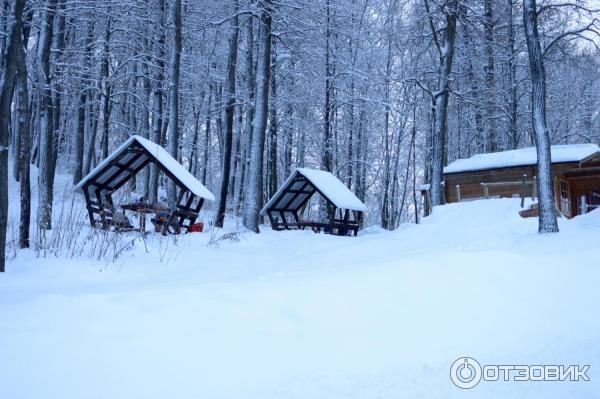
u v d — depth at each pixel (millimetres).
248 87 27719
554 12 22453
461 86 35781
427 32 29922
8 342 4859
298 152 40031
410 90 37562
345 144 38719
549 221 15344
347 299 6770
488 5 32438
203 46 32031
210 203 33844
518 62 36281
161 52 27734
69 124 37531
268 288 7316
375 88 35750
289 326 5750
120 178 19750
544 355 5062
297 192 25406
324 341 5328
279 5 23266
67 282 9828
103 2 23219
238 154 36156
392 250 14680
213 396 3988
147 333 5305
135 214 20047
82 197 24328
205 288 7414
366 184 42938
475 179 28812
